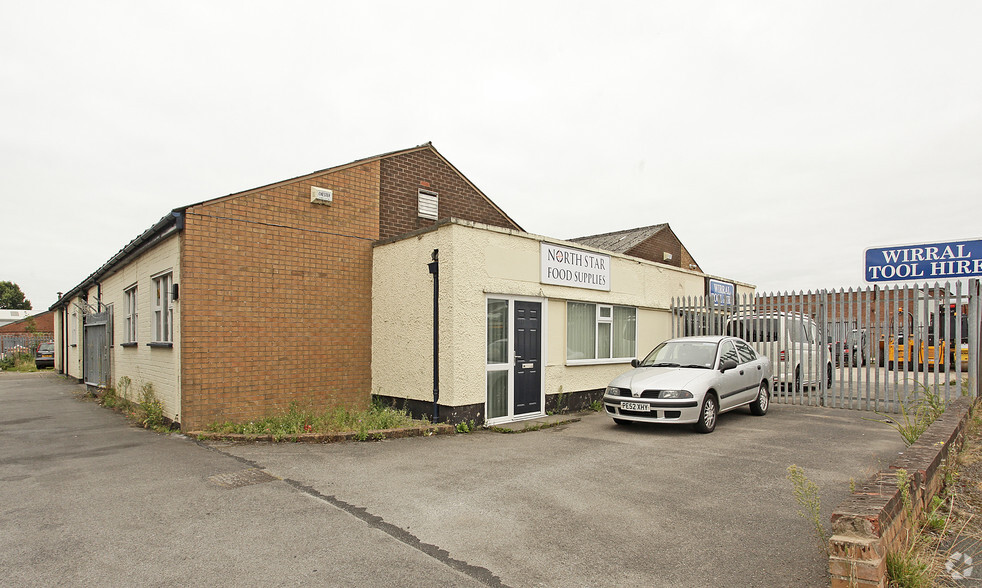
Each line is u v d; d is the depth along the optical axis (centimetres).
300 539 446
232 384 906
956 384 1078
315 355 1012
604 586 368
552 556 416
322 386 1019
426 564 402
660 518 495
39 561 404
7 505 525
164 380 955
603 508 522
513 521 488
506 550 427
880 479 407
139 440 824
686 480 616
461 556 416
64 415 1113
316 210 1027
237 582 373
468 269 951
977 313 966
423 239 991
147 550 424
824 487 584
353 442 820
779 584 368
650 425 977
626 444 813
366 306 1095
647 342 1398
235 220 920
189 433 848
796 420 1028
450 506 528
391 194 1159
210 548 428
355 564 401
